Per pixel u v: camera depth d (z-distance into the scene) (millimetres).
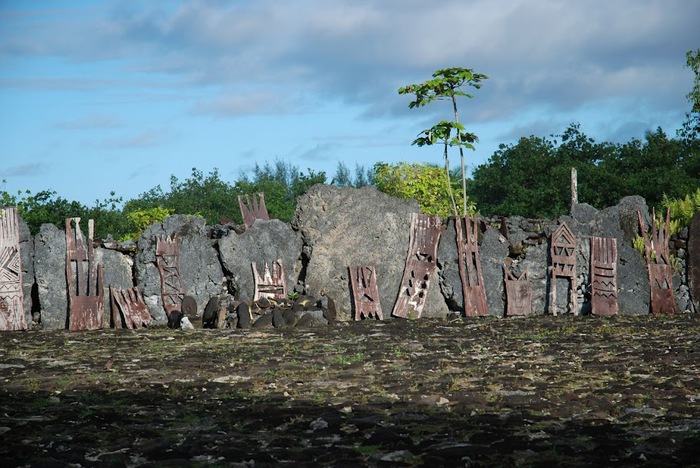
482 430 7312
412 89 20953
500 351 12422
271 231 18125
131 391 9344
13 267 16375
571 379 9805
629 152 38969
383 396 8930
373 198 18594
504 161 43781
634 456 6395
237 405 8508
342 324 16844
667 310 19109
